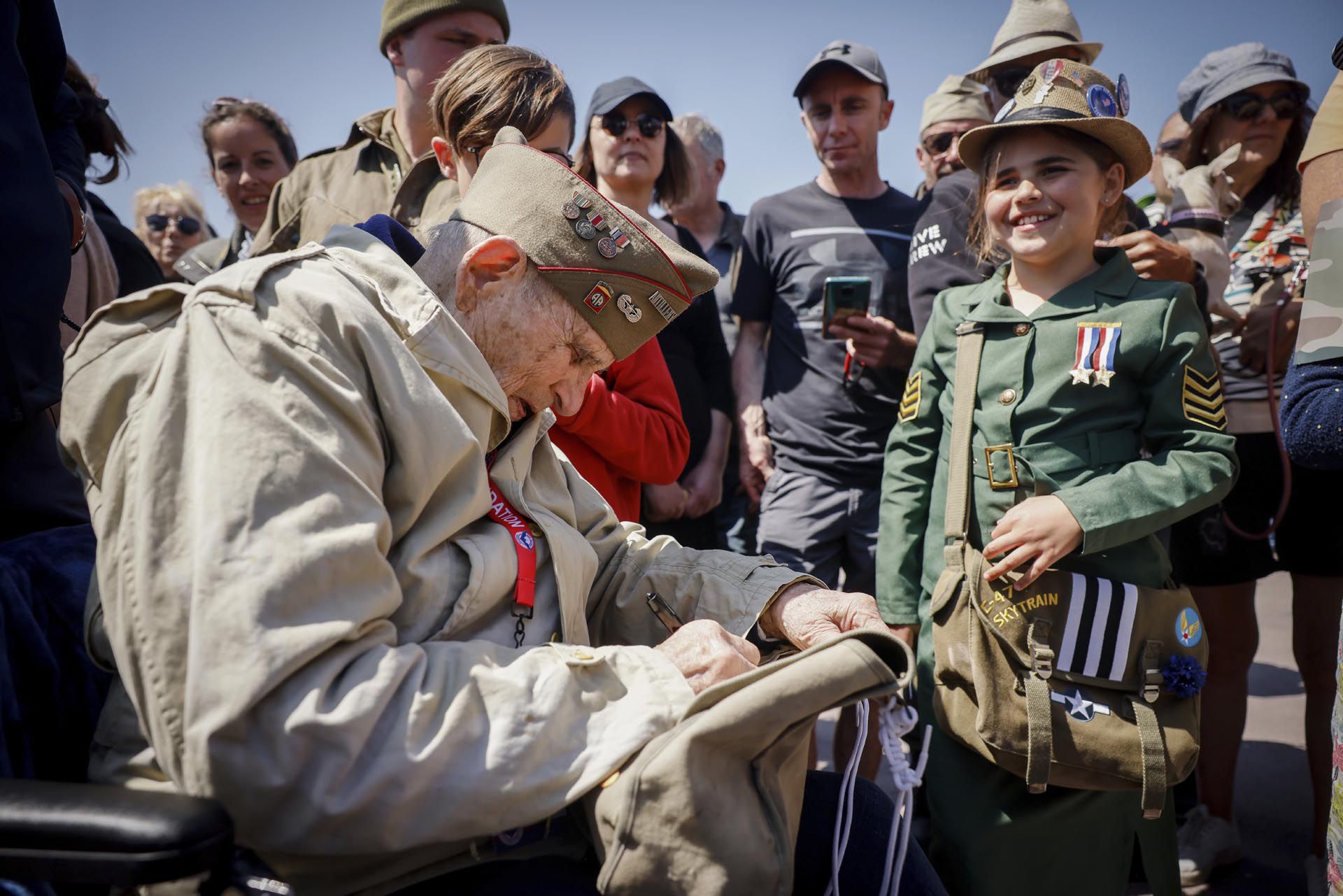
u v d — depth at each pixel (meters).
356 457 1.07
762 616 1.48
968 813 1.94
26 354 1.36
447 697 1.05
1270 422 2.67
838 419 3.03
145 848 0.81
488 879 1.15
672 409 2.21
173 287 1.15
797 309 3.13
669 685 1.14
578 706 1.10
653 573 1.52
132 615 1.01
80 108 1.92
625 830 1.04
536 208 1.30
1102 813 1.90
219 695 0.95
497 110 1.81
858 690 1.04
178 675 0.99
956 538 1.95
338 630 1.00
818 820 1.35
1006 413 1.95
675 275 1.34
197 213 4.75
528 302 1.30
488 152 1.38
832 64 3.10
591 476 2.07
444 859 1.14
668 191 3.24
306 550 1.00
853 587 3.10
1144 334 1.91
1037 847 1.90
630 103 2.96
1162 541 2.57
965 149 2.14
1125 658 1.82
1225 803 2.61
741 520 3.56
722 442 3.06
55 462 1.49
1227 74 2.96
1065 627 1.83
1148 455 2.03
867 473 3.02
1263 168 2.98
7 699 1.12
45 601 1.23
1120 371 1.92
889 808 1.38
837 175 3.19
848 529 3.03
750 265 3.30
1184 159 3.17
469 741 1.04
